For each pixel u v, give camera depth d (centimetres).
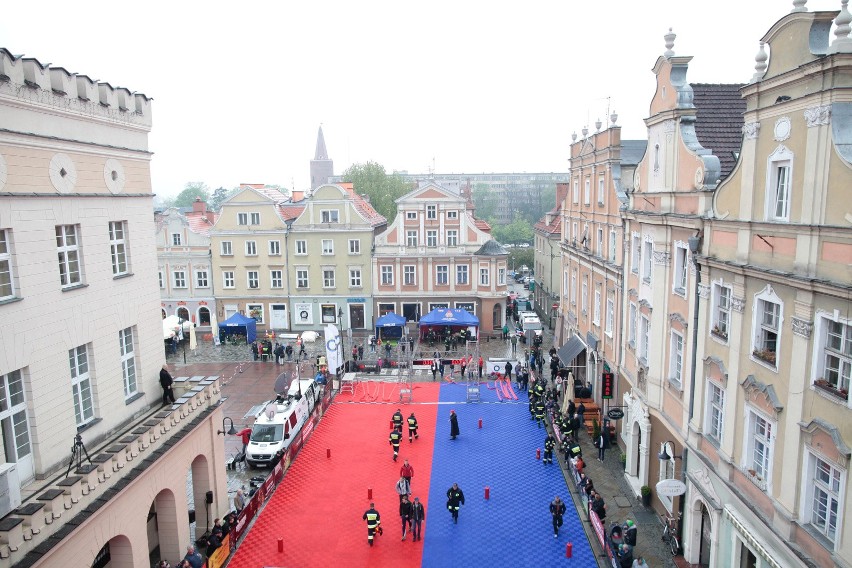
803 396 1317
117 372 1802
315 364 4047
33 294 1452
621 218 2592
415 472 2603
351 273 5091
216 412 2181
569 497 2381
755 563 1557
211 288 5212
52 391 1516
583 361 3541
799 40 1327
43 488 1437
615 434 2841
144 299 1953
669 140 2069
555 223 5481
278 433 2767
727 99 2247
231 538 2019
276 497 2395
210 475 2136
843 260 1194
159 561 1916
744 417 1569
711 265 1720
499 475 2575
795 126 1344
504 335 4934
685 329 1931
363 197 6631
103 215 1730
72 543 1370
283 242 5084
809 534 1292
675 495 1855
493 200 17162
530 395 3381
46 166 1498
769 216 1459
